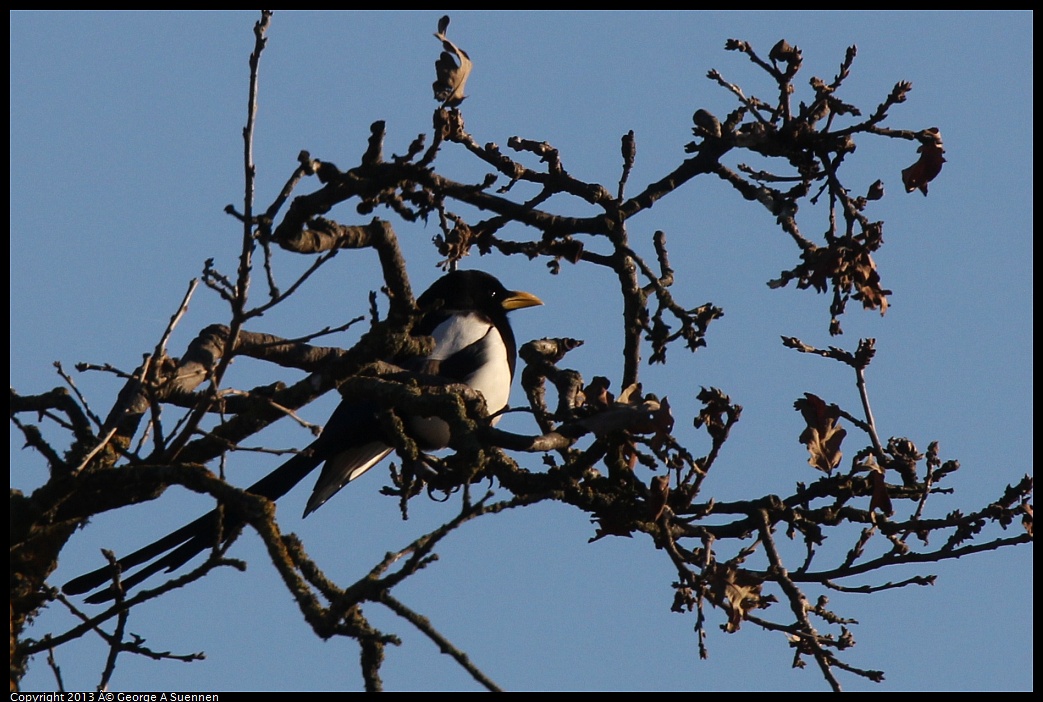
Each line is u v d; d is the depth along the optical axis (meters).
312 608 7.99
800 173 10.60
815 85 10.44
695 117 10.98
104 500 9.75
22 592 9.46
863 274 10.14
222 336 11.22
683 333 10.53
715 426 9.70
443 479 10.66
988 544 9.86
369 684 7.80
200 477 8.91
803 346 9.98
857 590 10.05
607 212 11.05
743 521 10.41
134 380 9.58
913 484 10.32
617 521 10.26
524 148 11.15
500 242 11.21
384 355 10.17
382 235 10.18
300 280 8.75
